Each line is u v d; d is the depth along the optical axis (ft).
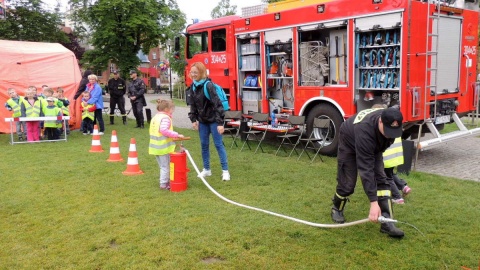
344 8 24.84
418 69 23.06
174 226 15.25
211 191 19.62
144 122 47.60
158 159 20.18
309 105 28.22
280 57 30.14
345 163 14.35
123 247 13.53
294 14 27.94
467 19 26.08
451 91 25.66
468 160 25.66
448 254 12.64
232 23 33.55
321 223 15.42
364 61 24.56
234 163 25.57
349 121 14.10
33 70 40.88
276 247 13.35
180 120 51.16
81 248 13.56
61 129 38.81
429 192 18.79
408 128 25.13
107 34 110.83
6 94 39.96
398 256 12.56
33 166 25.67
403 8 22.16
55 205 18.03
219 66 35.40
